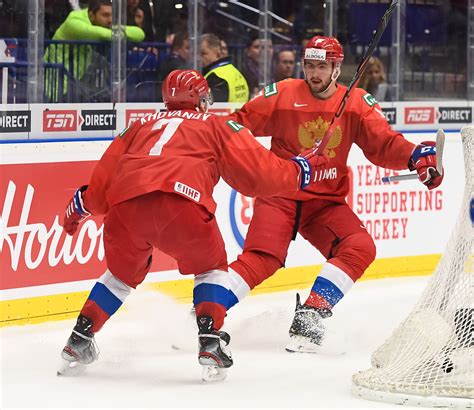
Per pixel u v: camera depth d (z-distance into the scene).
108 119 15.27
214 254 10.62
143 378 10.86
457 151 19.08
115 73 15.43
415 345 10.34
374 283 17.53
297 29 17.42
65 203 14.28
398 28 18.42
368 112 12.88
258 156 10.64
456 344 10.16
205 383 10.62
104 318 10.88
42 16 14.59
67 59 14.91
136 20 15.61
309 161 11.73
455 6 18.89
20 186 13.76
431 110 18.84
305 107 12.85
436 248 18.81
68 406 9.62
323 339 12.34
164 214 10.31
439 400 9.62
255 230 12.68
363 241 12.67
